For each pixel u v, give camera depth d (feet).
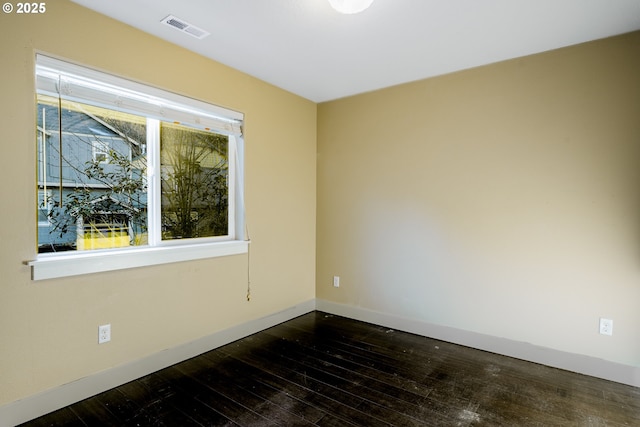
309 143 12.32
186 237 8.97
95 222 7.34
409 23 6.98
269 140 10.65
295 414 6.28
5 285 5.68
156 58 7.64
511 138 8.76
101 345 6.89
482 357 8.79
